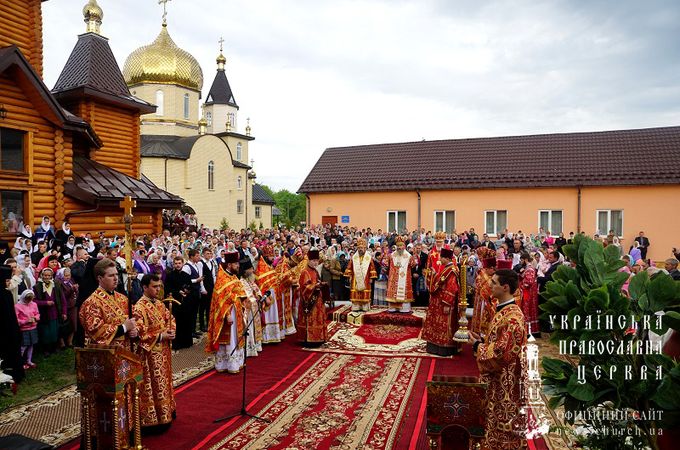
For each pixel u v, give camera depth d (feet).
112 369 15.88
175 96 147.23
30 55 48.34
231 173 159.43
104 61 63.10
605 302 12.42
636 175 74.64
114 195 51.34
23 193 44.88
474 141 94.12
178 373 27.20
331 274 47.83
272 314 34.09
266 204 206.28
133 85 146.41
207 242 51.93
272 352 31.96
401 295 41.11
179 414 21.12
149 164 133.69
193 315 34.32
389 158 96.68
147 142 136.46
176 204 58.49
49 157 47.14
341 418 20.72
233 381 25.76
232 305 27.04
